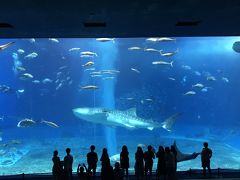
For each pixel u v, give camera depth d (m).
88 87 20.44
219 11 8.04
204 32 10.43
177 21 8.93
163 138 33.16
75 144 31.11
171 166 9.57
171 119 15.80
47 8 7.51
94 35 10.60
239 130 39.47
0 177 10.61
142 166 9.74
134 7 7.55
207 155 10.35
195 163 19.81
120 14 8.11
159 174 9.78
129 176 10.72
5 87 24.66
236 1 7.27
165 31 10.14
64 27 9.38
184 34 10.69
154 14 8.18
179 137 34.47
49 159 21.88
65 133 41.19
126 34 10.47
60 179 8.78
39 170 18.31
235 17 8.62
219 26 9.62
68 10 7.69
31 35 10.52
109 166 8.43
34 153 24.17
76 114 21.86
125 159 9.77
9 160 20.77
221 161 20.78
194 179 9.94
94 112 21.09
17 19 8.48
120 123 20.53
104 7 7.48
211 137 33.50
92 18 8.47
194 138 33.34
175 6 7.55
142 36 10.91
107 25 9.20
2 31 9.88
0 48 9.36
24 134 44.44
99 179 10.13
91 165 9.48
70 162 9.39
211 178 10.09
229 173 11.02
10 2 7.03
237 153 24.02
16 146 26.20
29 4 7.20
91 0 6.98
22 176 10.43
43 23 8.91
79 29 9.65
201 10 7.93
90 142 34.00
